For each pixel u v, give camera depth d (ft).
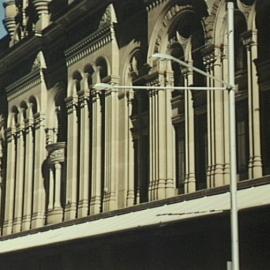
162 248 134.82
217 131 126.00
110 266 149.79
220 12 128.36
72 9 172.96
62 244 147.13
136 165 153.38
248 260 114.52
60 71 186.70
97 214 157.48
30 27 206.80
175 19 141.28
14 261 188.34
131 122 155.43
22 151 203.00
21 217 199.31
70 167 173.47
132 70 156.25
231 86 88.07
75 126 174.50
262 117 119.03
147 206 140.46
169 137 141.59
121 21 159.43
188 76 137.08
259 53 120.78
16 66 207.51
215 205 113.80
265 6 119.65
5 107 218.18
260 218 103.09
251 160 118.21
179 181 139.74
